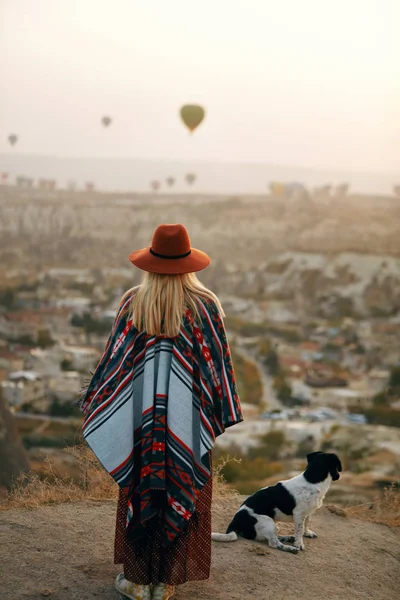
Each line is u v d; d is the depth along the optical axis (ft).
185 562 9.40
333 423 208.85
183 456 9.11
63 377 271.69
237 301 446.60
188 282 9.75
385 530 14.64
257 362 313.73
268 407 237.25
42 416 214.28
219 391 9.56
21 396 232.94
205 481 9.33
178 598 10.21
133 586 9.74
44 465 15.87
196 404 9.33
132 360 9.46
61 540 12.15
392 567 12.71
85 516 13.60
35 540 12.03
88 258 588.50
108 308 444.96
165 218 646.74
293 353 334.85
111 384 9.41
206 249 579.89
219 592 10.57
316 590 11.09
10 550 11.48
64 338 361.92
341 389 271.90
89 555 11.59
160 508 9.20
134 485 9.24
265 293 466.29
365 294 435.53
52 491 14.98
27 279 515.09
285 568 11.74
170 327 9.36
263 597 10.57
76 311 425.69
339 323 393.29
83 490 15.38
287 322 406.00
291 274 472.85
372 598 11.20
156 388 9.29
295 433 173.78
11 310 420.77
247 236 585.63
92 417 9.37
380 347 340.18
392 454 143.23
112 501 14.73
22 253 594.24
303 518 12.57
